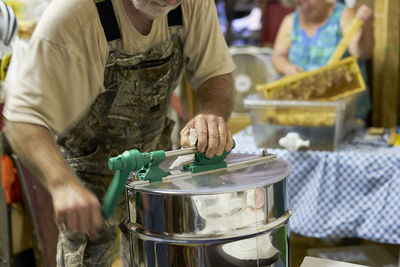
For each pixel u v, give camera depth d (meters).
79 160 1.28
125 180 0.80
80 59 1.04
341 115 1.87
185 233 0.77
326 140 1.89
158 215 0.79
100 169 1.29
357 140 2.09
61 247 1.21
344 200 1.91
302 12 2.61
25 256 2.20
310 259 1.06
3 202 1.95
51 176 0.89
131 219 0.84
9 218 2.05
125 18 1.09
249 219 0.79
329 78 1.97
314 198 1.92
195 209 0.76
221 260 0.78
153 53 1.20
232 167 0.93
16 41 1.83
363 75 2.53
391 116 2.68
